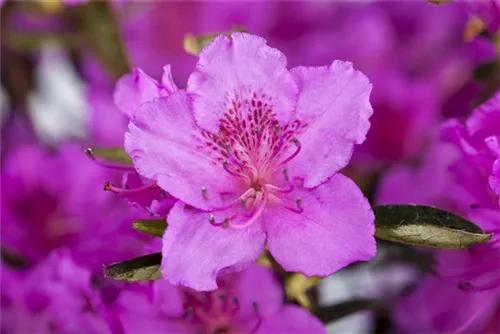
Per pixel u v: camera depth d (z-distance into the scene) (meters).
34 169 0.45
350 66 0.35
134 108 0.36
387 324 0.44
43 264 0.40
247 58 0.35
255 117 0.36
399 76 0.46
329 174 0.35
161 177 0.35
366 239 0.34
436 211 0.35
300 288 0.39
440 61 0.47
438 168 0.41
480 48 0.41
